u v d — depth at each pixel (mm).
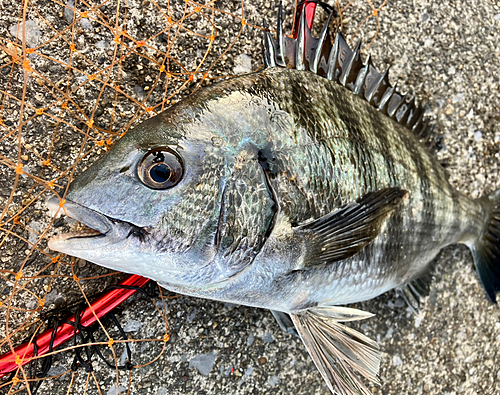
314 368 327
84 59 266
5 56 253
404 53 353
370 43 340
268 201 218
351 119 256
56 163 263
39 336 252
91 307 247
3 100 252
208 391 300
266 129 219
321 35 263
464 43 373
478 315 388
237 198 210
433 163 321
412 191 287
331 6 319
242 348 309
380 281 287
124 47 271
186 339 297
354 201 247
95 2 266
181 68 284
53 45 261
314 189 232
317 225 232
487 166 390
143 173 198
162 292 291
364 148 256
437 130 370
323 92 249
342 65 273
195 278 217
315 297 258
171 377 293
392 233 279
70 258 267
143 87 278
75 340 251
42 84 259
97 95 269
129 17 272
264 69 238
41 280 263
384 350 350
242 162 211
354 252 246
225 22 295
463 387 379
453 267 379
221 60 295
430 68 363
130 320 285
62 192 209
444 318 374
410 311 359
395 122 302
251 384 310
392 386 352
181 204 201
